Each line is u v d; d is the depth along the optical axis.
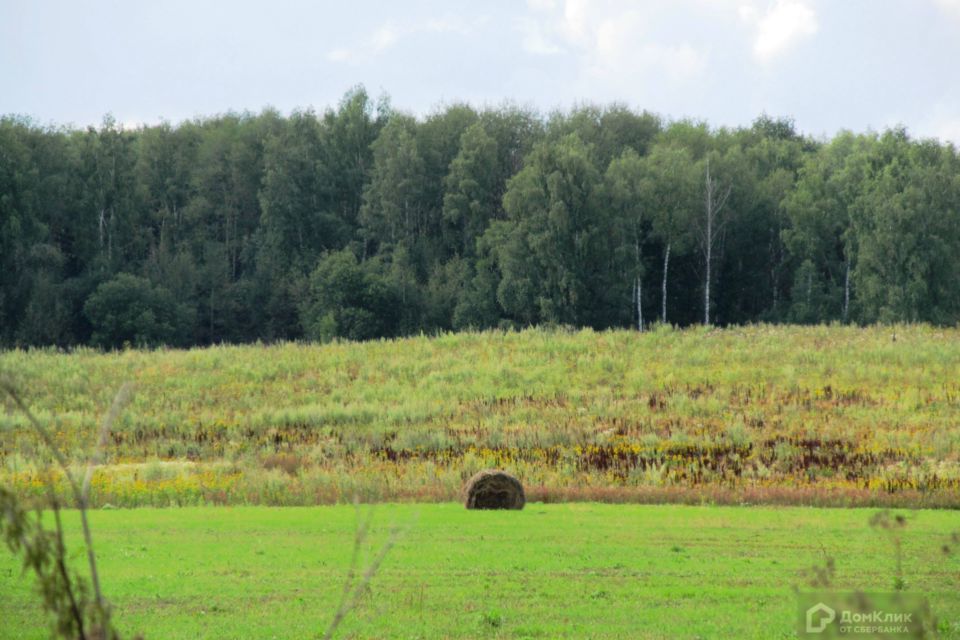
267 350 134.75
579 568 38.53
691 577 36.78
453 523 51.28
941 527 49.41
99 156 192.38
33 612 31.30
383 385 114.31
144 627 29.69
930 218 166.50
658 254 191.75
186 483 68.38
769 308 194.50
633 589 34.62
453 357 125.81
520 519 52.88
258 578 36.75
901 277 166.88
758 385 106.25
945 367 109.81
